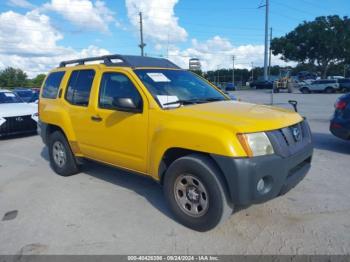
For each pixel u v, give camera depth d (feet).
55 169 19.40
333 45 177.27
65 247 11.09
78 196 15.69
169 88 14.14
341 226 11.91
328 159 20.97
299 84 150.20
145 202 14.71
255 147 10.50
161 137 12.16
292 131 11.94
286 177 11.27
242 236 11.41
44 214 13.73
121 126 14.02
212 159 11.12
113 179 18.10
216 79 347.97
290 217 12.70
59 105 18.17
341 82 120.88
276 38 200.85
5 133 31.04
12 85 232.12
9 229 12.47
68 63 19.29
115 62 15.75
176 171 11.91
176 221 12.73
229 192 10.82
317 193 15.06
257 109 12.81
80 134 16.69
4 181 18.43
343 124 21.93
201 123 11.21
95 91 15.69
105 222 12.84
